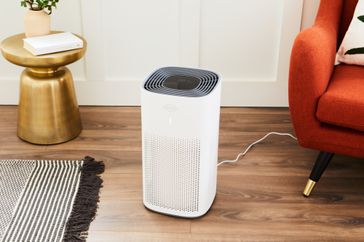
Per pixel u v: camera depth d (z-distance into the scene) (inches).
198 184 60.8
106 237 59.8
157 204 63.6
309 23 89.2
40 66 72.9
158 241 59.4
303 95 61.8
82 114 91.4
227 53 91.7
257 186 70.3
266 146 81.0
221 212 64.7
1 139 82.0
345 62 72.6
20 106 79.5
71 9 87.6
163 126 58.0
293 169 74.7
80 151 78.7
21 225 61.1
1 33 89.9
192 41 90.0
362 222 63.2
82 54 76.6
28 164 74.2
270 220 63.3
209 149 59.7
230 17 88.7
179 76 61.3
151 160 60.9
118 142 81.7
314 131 63.7
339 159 77.2
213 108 57.9
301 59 60.0
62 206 64.9
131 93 94.0
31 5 77.6
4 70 92.7
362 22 70.4
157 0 87.2
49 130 79.3
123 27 89.3
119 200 66.7
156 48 91.2
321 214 64.7
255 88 93.8
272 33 89.9
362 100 59.7
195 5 86.8
